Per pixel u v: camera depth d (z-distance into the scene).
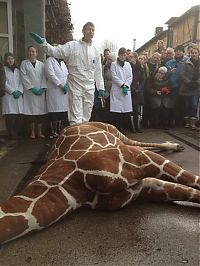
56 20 7.98
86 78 3.65
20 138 4.43
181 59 4.93
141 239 1.68
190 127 4.91
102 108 4.80
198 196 2.01
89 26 3.56
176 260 1.50
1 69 4.01
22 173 2.81
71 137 2.21
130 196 2.01
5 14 4.52
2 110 4.36
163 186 2.04
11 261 1.52
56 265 1.49
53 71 4.30
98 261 1.51
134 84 4.74
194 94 4.82
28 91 4.37
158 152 3.29
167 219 1.89
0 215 1.60
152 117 4.98
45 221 1.71
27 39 4.71
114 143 2.14
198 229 1.77
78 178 1.90
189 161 2.99
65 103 4.43
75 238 1.70
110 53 4.78
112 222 1.87
